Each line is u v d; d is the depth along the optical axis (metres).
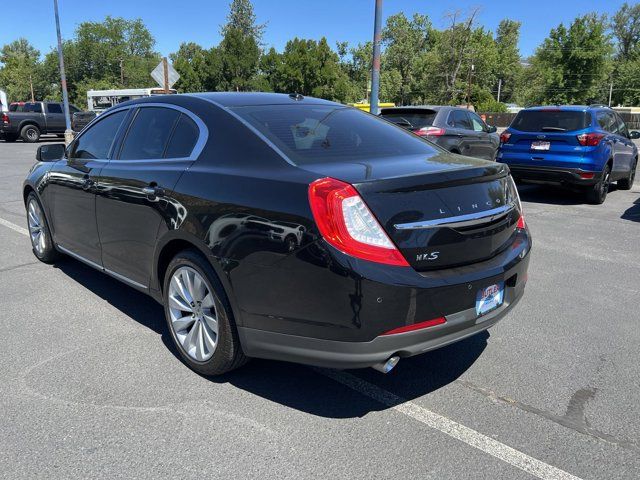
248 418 2.88
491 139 11.95
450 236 2.77
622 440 2.72
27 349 3.66
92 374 3.32
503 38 87.50
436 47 64.75
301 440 2.69
